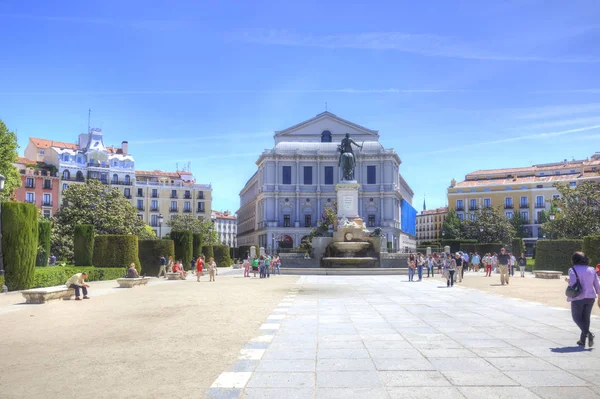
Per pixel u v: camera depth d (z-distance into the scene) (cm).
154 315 1681
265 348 1106
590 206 6091
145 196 11344
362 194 11262
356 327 1383
